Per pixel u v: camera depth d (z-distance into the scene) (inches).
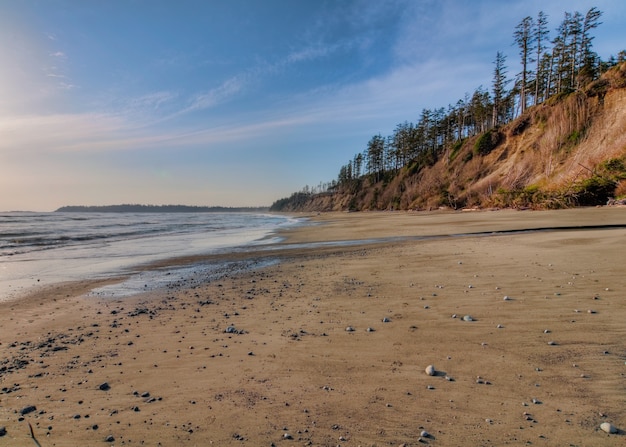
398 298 295.3
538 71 2578.7
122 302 345.4
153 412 142.1
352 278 392.8
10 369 190.1
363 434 121.8
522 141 2333.9
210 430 128.0
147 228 1738.4
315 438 120.5
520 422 123.3
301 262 555.8
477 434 118.2
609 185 1273.4
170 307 316.8
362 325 235.5
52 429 131.7
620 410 126.6
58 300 360.5
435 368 168.4
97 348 219.1
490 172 2472.9
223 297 345.4
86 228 1713.8
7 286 433.4
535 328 207.8
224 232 1424.7
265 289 370.0
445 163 3270.2
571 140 1744.6
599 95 1707.7
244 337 225.6
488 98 3243.1
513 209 1673.2
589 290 272.4
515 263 398.9
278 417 134.6
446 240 711.7
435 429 122.3
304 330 232.2
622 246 446.3
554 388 143.9
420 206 3068.4
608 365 158.7
